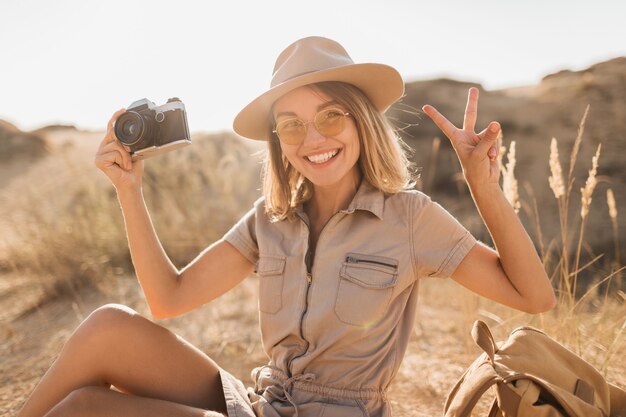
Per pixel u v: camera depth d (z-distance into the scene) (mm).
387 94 2049
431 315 4328
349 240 1866
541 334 1862
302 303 1869
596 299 3979
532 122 12219
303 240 1939
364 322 1804
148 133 1973
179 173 6336
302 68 1951
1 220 6336
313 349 1840
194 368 1933
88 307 4645
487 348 1739
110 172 2006
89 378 1820
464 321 3576
